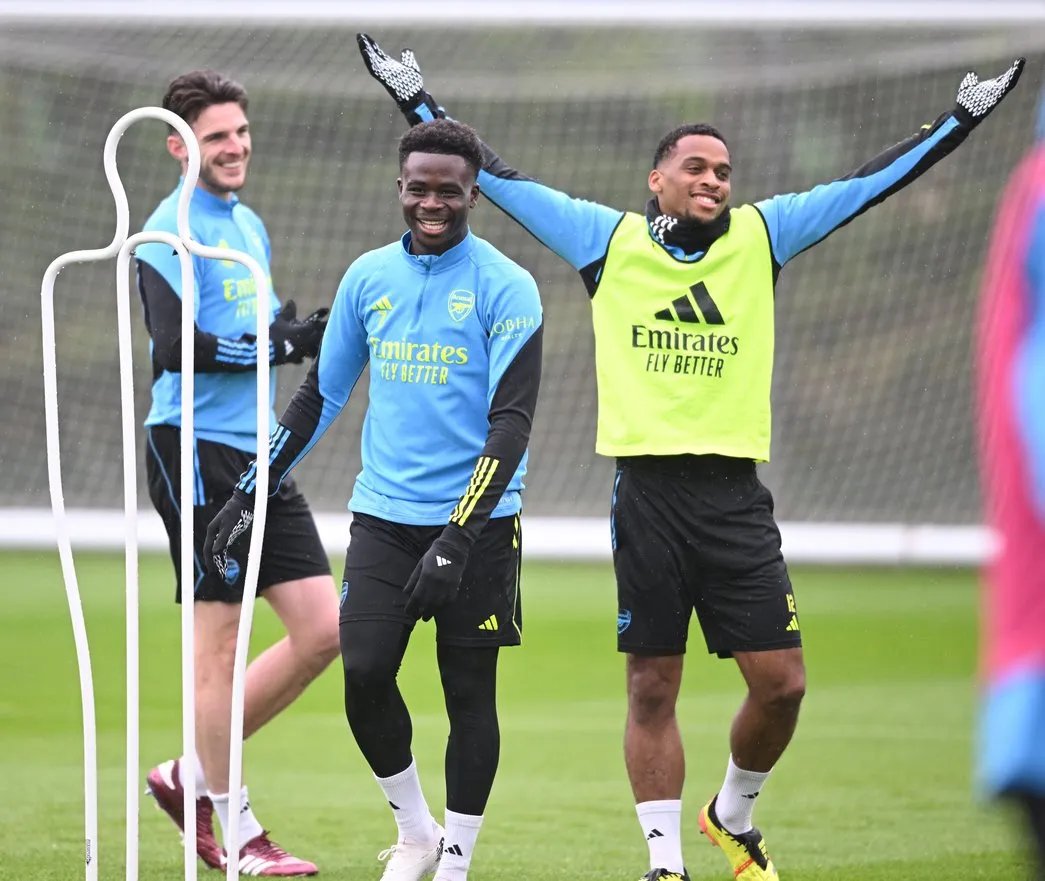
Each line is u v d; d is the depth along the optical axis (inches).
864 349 1918.1
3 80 1924.2
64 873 662.5
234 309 714.8
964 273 1913.1
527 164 2055.9
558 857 705.0
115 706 1100.5
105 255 512.7
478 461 571.5
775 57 1920.5
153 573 1663.4
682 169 639.8
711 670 1258.6
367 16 1555.1
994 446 303.0
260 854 681.6
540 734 1015.0
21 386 1889.8
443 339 589.9
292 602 700.0
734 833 653.9
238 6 1572.3
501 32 2003.0
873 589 1622.8
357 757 952.9
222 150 712.4
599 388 651.5
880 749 958.4
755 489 637.3
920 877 660.1
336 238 1974.7
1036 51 1891.0
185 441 509.4
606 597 1600.6
